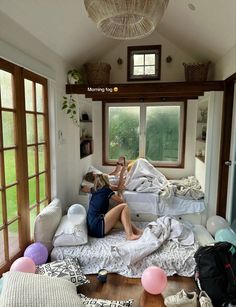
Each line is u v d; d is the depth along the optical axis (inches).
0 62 72.7
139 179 129.6
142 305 70.5
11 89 80.0
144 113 165.8
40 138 102.7
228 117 113.8
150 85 116.2
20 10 75.7
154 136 167.3
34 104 95.3
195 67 127.3
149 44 148.6
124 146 172.4
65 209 128.1
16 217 84.2
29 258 75.6
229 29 91.2
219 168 119.6
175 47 146.9
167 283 80.3
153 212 122.2
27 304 47.5
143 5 47.3
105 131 172.1
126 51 151.3
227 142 115.6
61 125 119.7
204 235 107.2
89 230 102.0
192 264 85.5
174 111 162.9
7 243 79.0
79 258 87.1
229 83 110.9
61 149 120.4
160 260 85.8
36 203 99.3
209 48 118.6
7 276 55.5
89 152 160.1
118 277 83.3
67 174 130.6
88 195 132.9
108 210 109.7
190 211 121.0
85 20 101.3
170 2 99.8
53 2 81.4
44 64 98.7
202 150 142.7
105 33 58.9
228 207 116.1
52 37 98.7
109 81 144.7
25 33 84.3
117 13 48.6
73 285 59.7
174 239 96.2
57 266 77.8
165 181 134.3
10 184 80.0
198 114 151.6
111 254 87.5
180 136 163.9
